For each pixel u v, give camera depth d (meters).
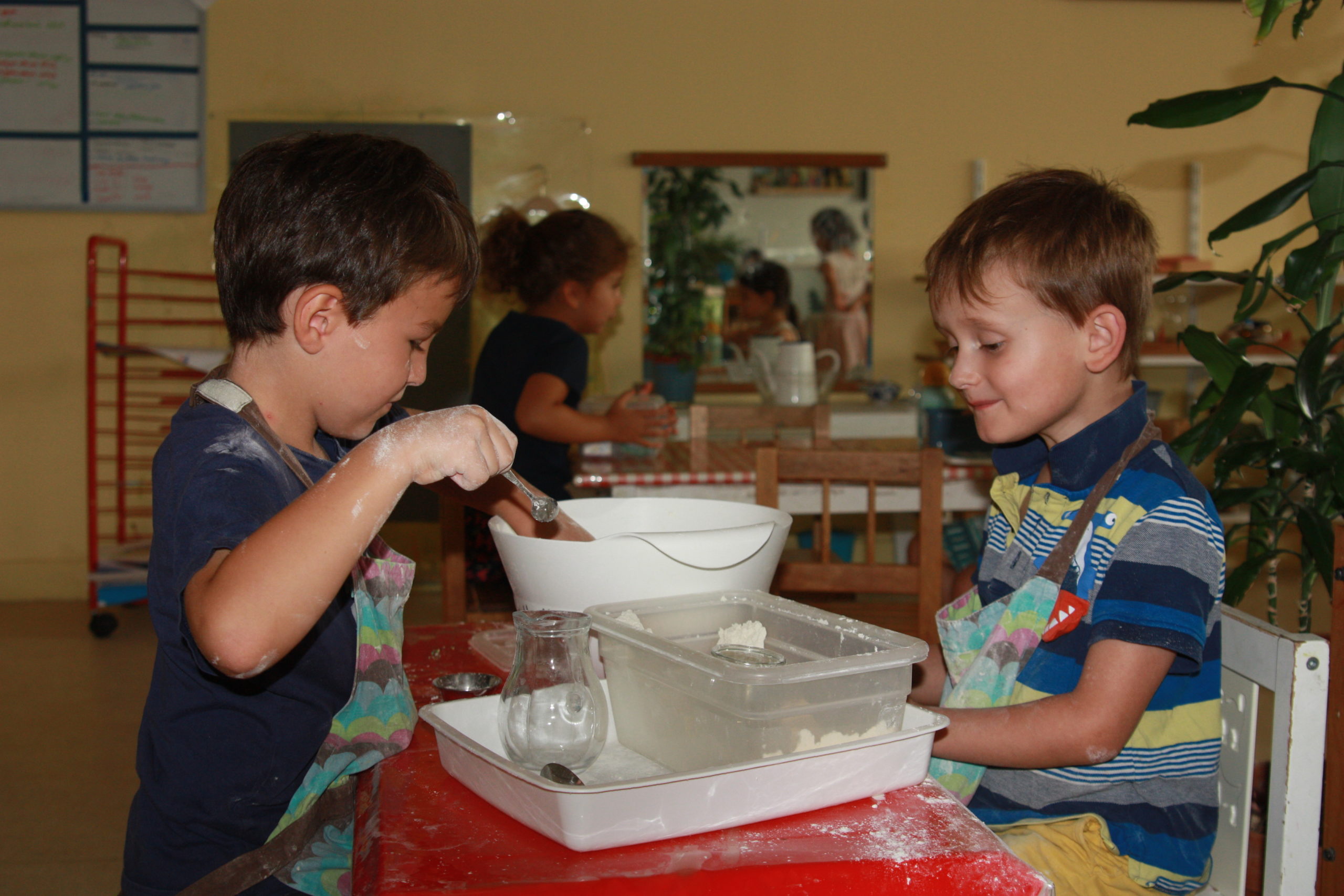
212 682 0.78
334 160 0.77
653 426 2.54
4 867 2.04
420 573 4.12
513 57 4.04
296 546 0.66
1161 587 0.84
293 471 0.78
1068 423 0.97
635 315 4.15
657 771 0.73
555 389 2.47
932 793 0.69
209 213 3.96
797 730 0.65
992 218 0.94
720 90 4.11
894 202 4.18
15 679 3.12
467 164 4.05
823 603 2.48
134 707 2.90
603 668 0.87
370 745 0.79
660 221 4.12
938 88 4.14
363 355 0.78
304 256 0.74
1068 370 0.93
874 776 0.67
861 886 0.59
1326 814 1.05
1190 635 0.82
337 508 0.67
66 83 3.87
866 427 3.54
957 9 4.12
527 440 2.50
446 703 0.76
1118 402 0.97
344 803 0.79
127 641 3.51
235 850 0.80
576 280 2.59
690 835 0.62
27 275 3.94
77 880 1.99
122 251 3.89
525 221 2.68
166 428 4.05
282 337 0.78
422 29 4.00
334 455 0.93
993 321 0.93
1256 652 0.95
